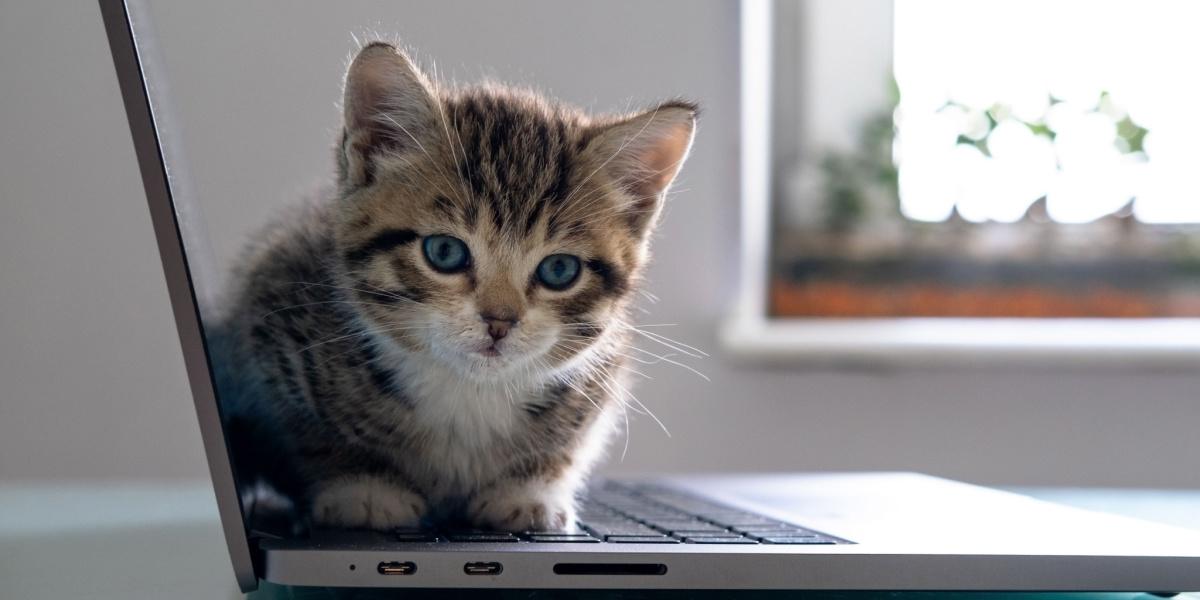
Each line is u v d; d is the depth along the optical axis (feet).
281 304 2.28
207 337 1.98
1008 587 1.94
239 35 3.48
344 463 2.28
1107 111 4.42
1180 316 4.30
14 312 3.95
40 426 4.00
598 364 2.46
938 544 1.98
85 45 3.81
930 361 4.05
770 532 2.09
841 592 2.00
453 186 2.33
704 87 3.95
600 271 2.44
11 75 3.80
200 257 2.01
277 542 1.92
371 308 2.31
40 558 2.15
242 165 3.48
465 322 2.33
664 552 1.91
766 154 4.15
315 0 3.47
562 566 1.90
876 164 4.37
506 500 2.28
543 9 3.76
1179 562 1.97
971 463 4.22
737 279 4.09
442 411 2.33
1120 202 4.39
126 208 3.94
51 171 3.89
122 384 4.02
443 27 3.59
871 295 4.33
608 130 2.42
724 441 4.19
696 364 4.16
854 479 2.89
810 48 4.33
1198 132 4.42
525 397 2.38
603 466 4.14
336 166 2.37
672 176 2.48
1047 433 4.22
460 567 1.89
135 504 2.71
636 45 3.88
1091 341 4.03
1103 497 3.12
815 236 4.36
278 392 2.24
